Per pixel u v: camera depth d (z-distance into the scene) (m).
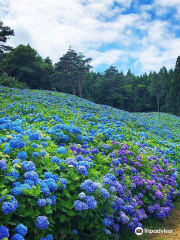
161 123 25.19
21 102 17.31
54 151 5.82
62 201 4.27
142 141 10.06
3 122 7.35
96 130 9.38
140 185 6.25
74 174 4.73
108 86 78.56
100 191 4.56
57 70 63.84
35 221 3.77
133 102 86.75
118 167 6.22
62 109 16.17
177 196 7.48
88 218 4.54
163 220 6.13
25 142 5.25
